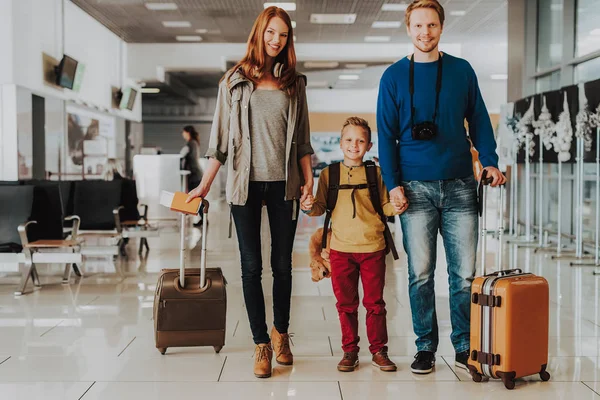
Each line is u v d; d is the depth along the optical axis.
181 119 27.45
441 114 3.03
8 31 8.45
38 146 9.54
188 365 3.19
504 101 23.16
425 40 2.99
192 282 3.37
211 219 13.16
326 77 20.98
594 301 4.95
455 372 3.08
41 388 2.85
